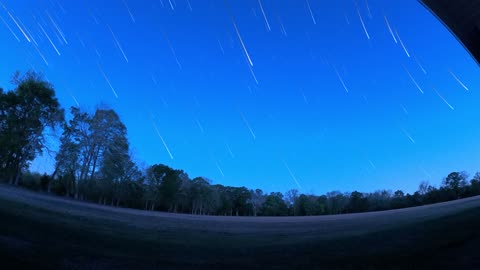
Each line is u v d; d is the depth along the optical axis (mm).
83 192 75250
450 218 37094
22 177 69688
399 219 54094
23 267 13039
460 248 17188
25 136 58719
